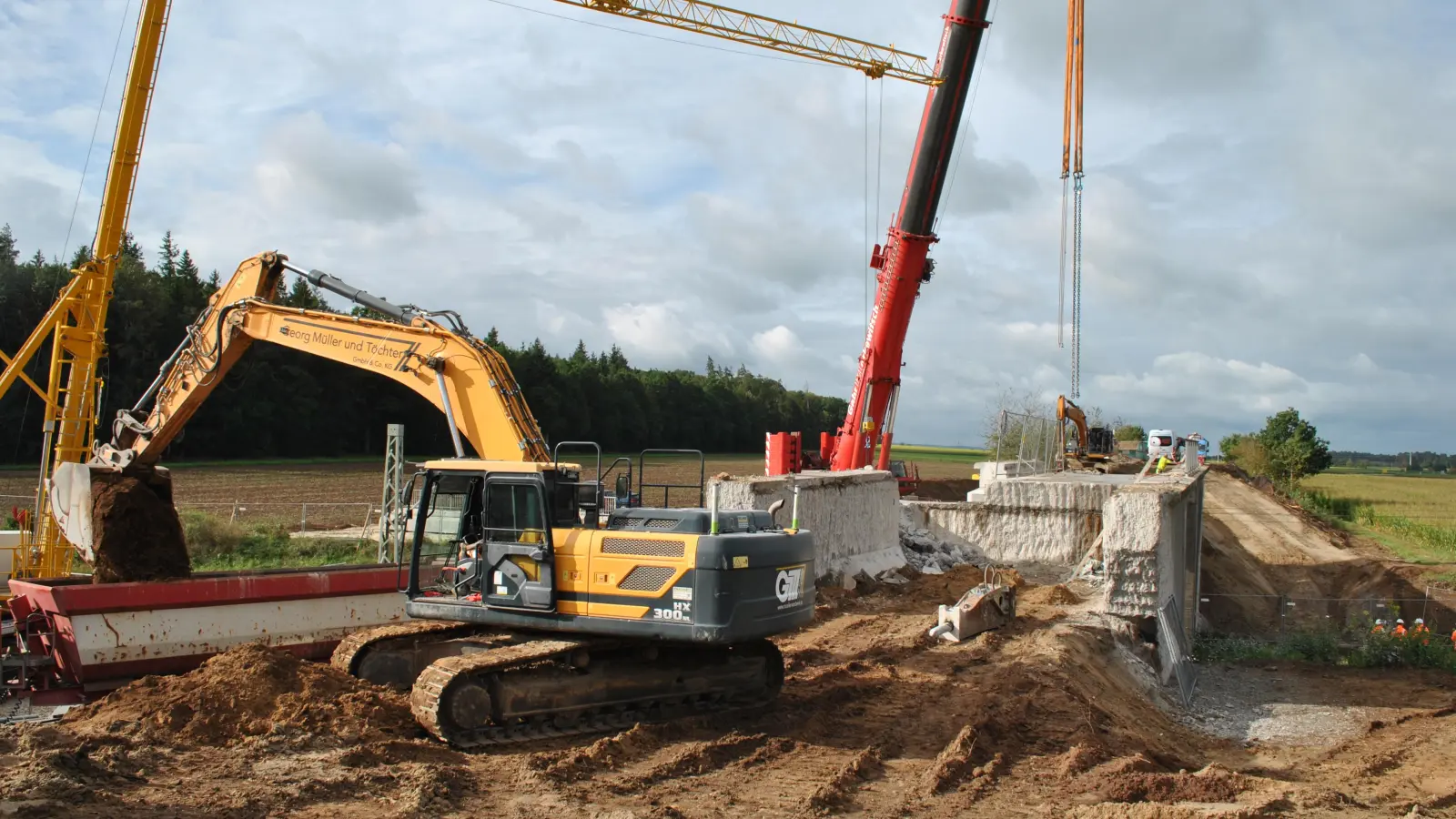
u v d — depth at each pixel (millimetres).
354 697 9773
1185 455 24172
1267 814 8547
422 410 76750
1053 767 9805
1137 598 17000
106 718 9047
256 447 67250
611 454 93250
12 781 7141
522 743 9594
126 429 14734
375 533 29266
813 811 8156
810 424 136000
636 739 9773
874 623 16609
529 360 84562
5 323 53719
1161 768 10234
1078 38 32844
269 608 12852
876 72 33531
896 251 24922
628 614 9828
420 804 7512
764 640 11609
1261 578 30203
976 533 25453
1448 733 13734
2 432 51969
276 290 14539
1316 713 14914
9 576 16516
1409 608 26234
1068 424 38438
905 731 10742
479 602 10430
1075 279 35750
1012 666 13266
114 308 59000
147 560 13875
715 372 151375
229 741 8820
